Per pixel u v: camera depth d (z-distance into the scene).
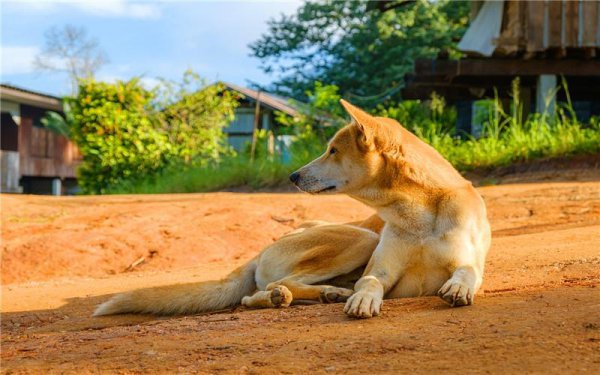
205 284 2.85
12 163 14.12
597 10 6.59
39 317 2.87
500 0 7.46
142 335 2.43
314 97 10.01
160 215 4.46
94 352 2.28
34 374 2.15
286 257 2.82
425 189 2.57
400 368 1.98
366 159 2.58
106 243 3.94
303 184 2.65
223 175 7.80
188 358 2.16
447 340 2.10
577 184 4.69
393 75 18.17
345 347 2.12
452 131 8.28
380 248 2.61
